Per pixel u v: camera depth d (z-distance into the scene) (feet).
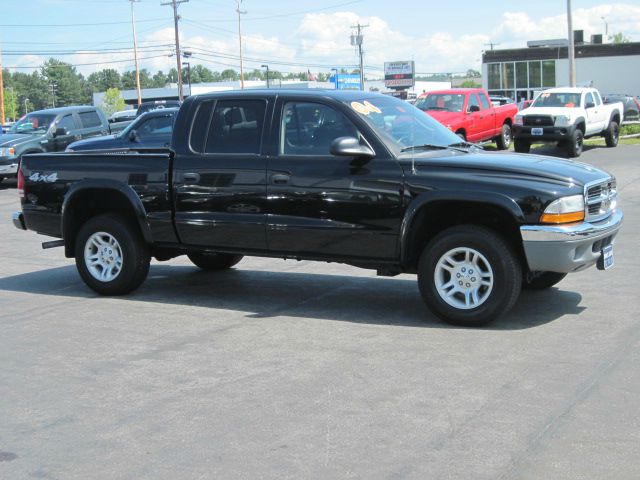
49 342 21.35
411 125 23.79
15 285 29.43
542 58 214.28
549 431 14.28
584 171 21.84
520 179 20.70
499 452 13.50
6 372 18.89
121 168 25.79
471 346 19.60
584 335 20.18
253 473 13.02
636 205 44.68
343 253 22.74
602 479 12.41
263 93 24.11
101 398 16.90
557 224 20.25
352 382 17.28
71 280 30.17
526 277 21.62
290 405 16.03
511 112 85.81
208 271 30.86
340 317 23.04
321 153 22.93
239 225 23.89
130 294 26.99
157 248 26.27
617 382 16.65
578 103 77.97
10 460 13.93
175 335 21.66
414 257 22.35
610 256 22.38
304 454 13.67
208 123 24.70
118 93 388.98
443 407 15.61
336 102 22.98
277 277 29.37
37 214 27.61
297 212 23.03
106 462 13.70
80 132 74.02
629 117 133.28
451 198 20.98
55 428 15.33
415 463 13.16
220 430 14.89
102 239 26.76
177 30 231.91
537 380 16.94
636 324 21.07
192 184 24.53
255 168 23.56
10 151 68.85
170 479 12.94
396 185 21.67
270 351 19.83
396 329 21.50
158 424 15.31
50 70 618.03
